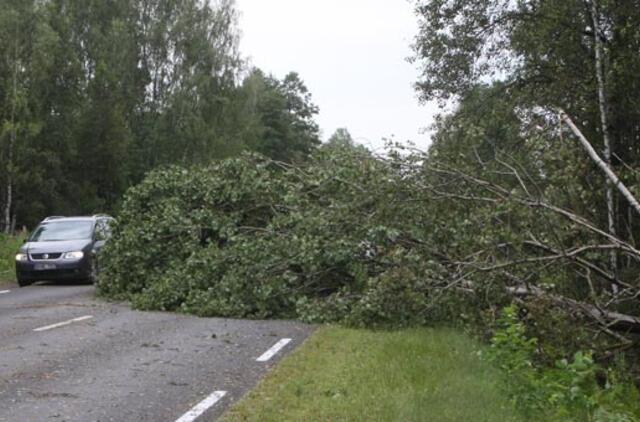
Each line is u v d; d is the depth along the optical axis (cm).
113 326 1175
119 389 745
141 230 1532
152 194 1603
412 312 1142
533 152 1205
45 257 1939
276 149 8350
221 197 1512
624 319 967
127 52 5578
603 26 1598
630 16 1502
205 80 5728
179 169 1622
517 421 613
